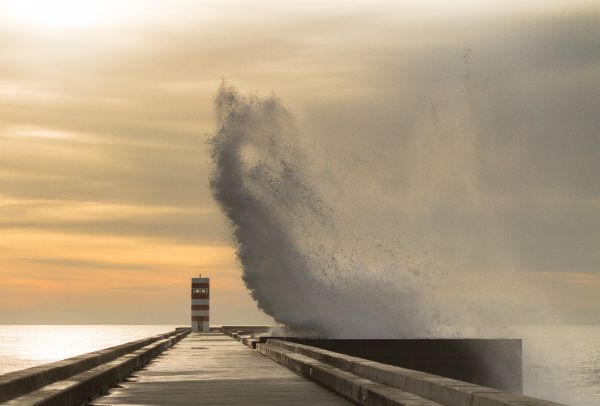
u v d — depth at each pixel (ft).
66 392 99.09
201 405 108.06
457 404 80.89
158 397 117.70
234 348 279.49
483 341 213.87
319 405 108.68
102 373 124.98
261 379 148.97
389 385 106.63
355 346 215.51
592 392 335.47
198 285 546.26
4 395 87.15
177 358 216.33
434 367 212.23
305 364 153.58
